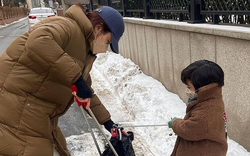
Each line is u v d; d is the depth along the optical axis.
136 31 5.83
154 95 4.19
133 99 4.33
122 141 2.12
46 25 1.54
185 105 3.80
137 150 3.06
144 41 5.39
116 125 2.20
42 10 17.89
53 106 1.71
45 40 1.46
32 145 1.65
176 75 4.11
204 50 3.25
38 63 1.51
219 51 2.95
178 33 3.86
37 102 1.65
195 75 1.72
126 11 7.02
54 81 1.64
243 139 2.73
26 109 1.62
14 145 1.62
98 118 2.17
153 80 4.95
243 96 2.65
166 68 4.45
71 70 1.50
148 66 5.34
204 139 1.77
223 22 3.41
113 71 6.00
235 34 2.60
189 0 3.70
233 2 2.97
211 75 1.69
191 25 3.44
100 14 1.74
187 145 1.87
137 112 3.95
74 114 4.29
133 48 6.21
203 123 1.70
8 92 1.62
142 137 3.31
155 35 4.77
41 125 1.67
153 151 3.01
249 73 2.52
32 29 1.60
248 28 2.64
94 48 1.78
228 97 2.90
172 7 4.40
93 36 1.71
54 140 1.87
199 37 3.32
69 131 3.69
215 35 2.98
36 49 1.46
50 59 1.47
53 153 1.79
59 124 3.94
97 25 1.74
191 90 1.83
